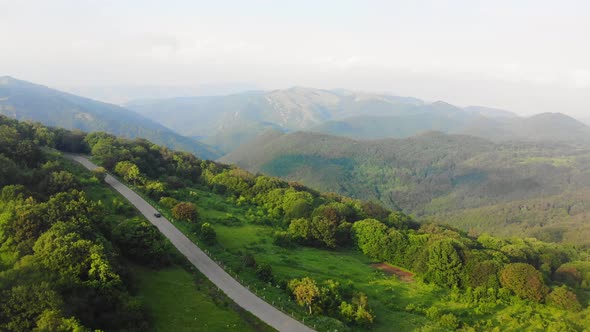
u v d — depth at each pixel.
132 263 68.44
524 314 76.19
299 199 132.62
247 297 66.44
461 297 83.56
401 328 67.81
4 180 77.56
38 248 52.28
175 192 124.62
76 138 157.38
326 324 61.38
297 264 91.00
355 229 116.62
